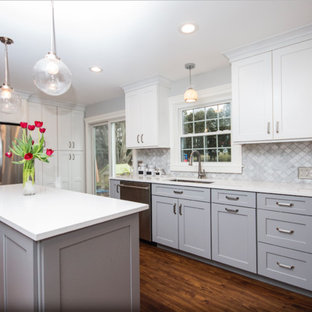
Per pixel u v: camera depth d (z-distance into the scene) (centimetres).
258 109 221
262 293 189
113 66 271
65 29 188
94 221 117
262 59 218
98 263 124
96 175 479
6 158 339
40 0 151
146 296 187
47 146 414
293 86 201
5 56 216
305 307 171
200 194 238
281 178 243
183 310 170
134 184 304
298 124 199
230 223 217
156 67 276
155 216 281
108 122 441
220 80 283
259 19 180
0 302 137
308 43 193
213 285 202
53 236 104
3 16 168
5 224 128
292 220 183
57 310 105
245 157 268
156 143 313
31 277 103
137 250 146
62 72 146
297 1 159
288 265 185
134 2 156
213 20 180
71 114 455
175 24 185
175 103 328
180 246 256
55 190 216
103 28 188
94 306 121
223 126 296
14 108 220
